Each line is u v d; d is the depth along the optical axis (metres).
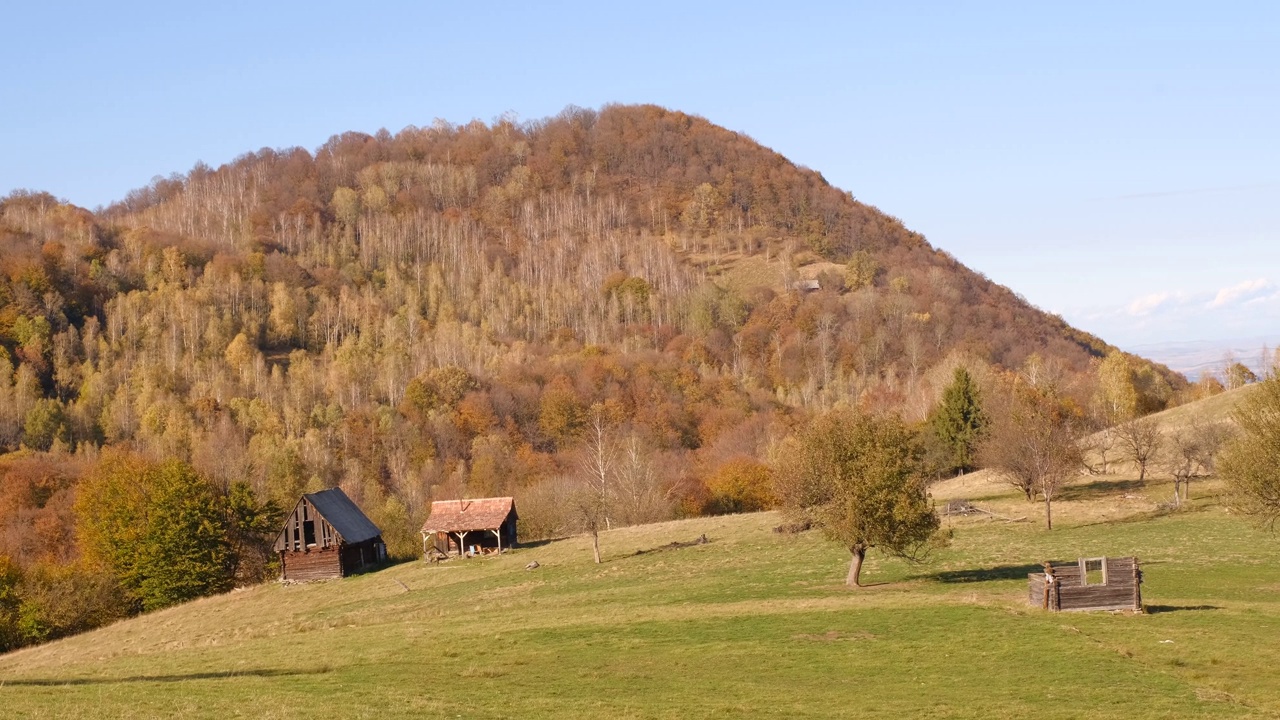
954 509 88.94
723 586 60.41
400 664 40.09
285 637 51.38
